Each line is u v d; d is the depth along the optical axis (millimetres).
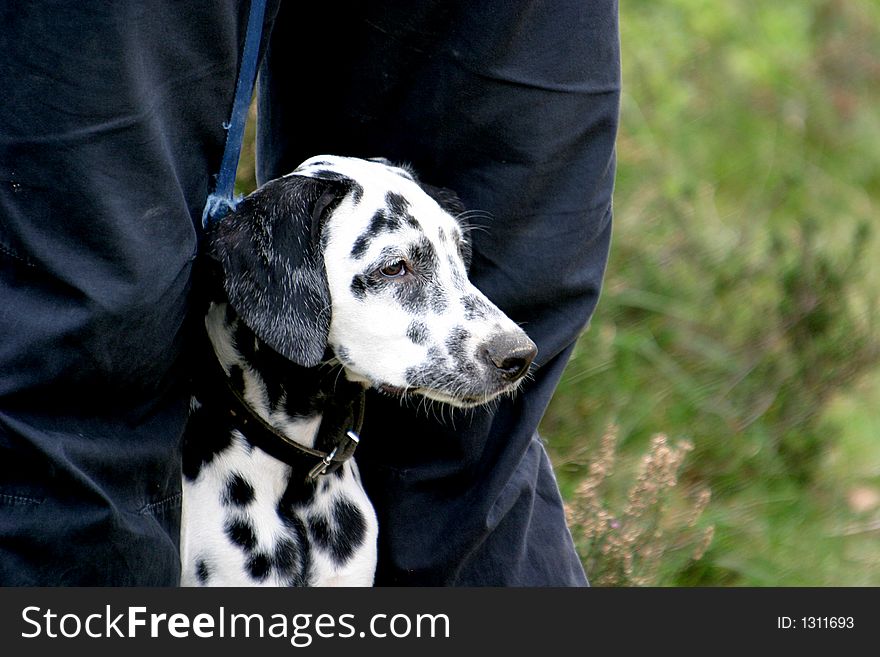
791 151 10906
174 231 3596
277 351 4008
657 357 7246
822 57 12008
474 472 4559
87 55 3295
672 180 9016
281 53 4484
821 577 6422
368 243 4184
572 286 4402
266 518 4309
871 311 7543
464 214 4379
